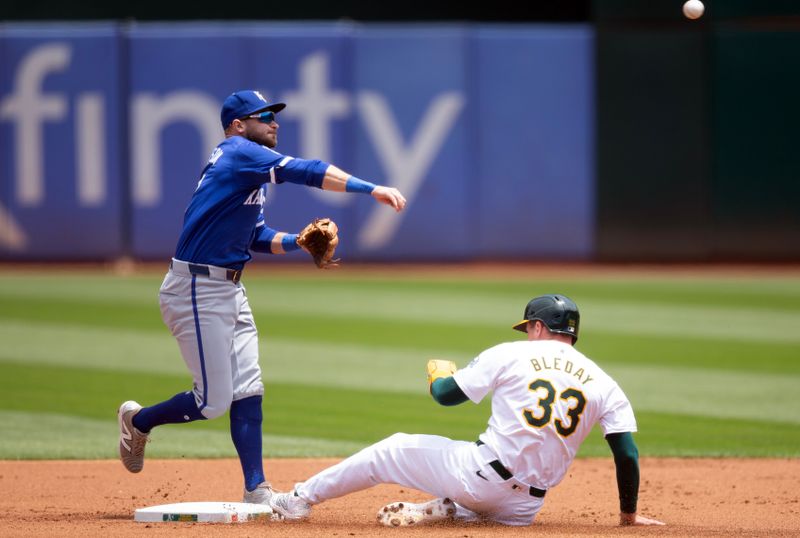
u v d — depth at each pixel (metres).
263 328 48.97
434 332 48.06
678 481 25.81
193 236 19.89
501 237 70.38
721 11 69.56
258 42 68.31
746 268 70.12
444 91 69.19
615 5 69.56
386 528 18.52
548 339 18.62
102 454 28.09
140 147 68.69
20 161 68.56
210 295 19.91
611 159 70.31
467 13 83.94
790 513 22.30
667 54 69.81
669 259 71.06
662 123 70.12
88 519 20.17
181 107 68.56
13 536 17.97
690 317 52.31
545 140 70.00
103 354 42.47
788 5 69.25
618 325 50.09
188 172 68.75
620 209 70.62
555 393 17.88
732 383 38.12
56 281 63.44
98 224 68.94
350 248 69.69
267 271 68.88
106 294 58.38
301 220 69.00
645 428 31.73
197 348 20.02
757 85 69.81
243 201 19.86
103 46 68.06
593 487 25.20
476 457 18.03
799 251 70.62
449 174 69.56
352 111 68.88
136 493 23.88
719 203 70.62
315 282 64.12
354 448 29.17
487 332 48.06
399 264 70.19
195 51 68.25
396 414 33.34
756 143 70.12
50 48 68.00
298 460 27.81
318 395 35.97
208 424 32.91
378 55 68.75
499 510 18.34
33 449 28.56
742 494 24.38
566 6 84.12
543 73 69.75
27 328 48.31
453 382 18.20
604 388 18.17
